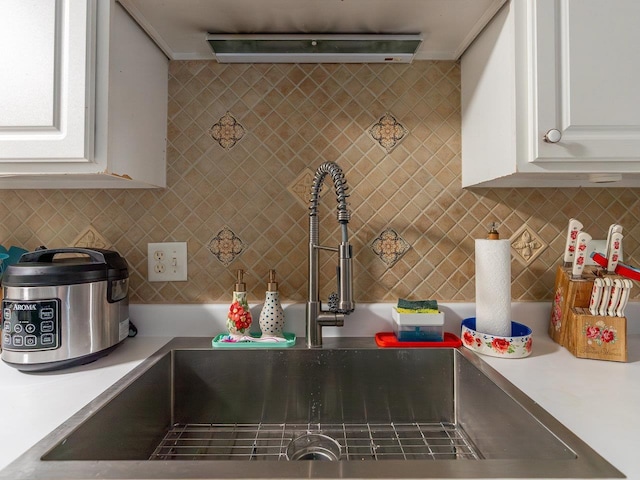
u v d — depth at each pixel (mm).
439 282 1078
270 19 905
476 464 481
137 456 774
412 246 1078
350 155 1076
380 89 1076
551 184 1035
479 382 822
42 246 1061
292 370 954
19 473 464
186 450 834
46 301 788
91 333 836
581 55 745
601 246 1059
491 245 936
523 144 771
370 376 954
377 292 1075
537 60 750
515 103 773
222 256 1078
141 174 929
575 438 545
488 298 940
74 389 723
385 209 1076
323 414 949
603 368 824
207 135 1072
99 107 766
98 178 910
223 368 954
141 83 926
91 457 624
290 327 1060
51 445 534
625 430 570
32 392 710
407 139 1077
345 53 1018
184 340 1027
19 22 736
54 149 737
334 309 920
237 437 886
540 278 1070
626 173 799
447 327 1065
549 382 750
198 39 992
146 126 954
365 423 942
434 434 892
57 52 739
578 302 922
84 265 838
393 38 963
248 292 1072
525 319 1064
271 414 946
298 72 1072
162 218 1070
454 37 989
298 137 1076
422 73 1078
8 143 737
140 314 1061
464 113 1058
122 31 841
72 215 1068
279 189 1077
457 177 1075
